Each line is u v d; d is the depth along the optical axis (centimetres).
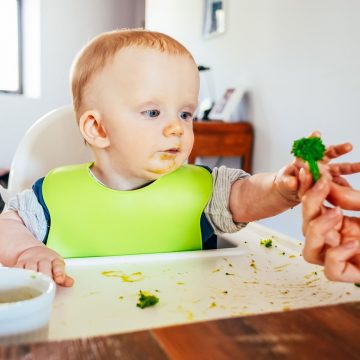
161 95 55
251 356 24
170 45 57
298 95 206
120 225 60
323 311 30
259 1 235
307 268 55
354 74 172
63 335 36
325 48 187
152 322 39
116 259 56
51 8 387
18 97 379
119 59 56
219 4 278
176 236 62
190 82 58
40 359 23
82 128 60
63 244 60
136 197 61
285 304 43
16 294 36
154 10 386
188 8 321
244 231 72
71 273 51
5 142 378
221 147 238
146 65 55
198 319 39
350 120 175
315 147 39
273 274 52
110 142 59
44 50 387
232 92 253
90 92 59
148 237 61
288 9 211
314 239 37
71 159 91
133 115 56
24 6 400
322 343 26
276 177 49
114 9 417
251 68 245
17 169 87
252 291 47
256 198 56
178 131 56
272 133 228
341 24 178
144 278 50
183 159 59
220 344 25
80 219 60
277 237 68
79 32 401
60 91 397
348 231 38
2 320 29
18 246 52
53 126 90
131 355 24
